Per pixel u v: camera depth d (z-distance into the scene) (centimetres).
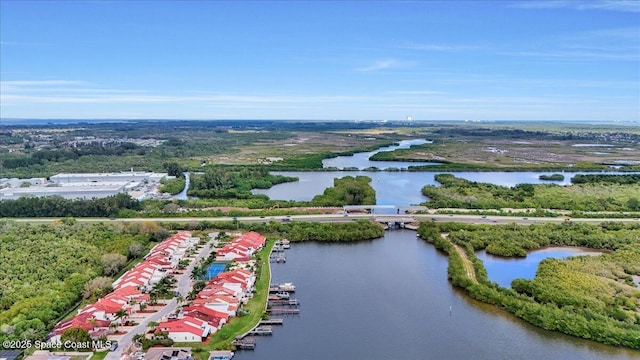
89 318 16888
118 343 15738
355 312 18862
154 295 19138
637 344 15888
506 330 17412
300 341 16638
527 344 16438
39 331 16075
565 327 17025
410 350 16088
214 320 17212
